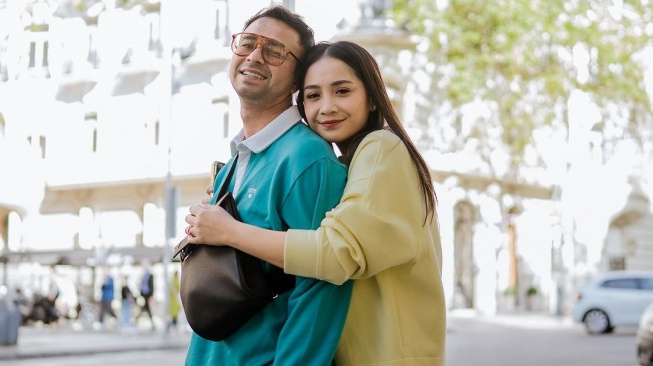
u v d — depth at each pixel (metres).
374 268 2.87
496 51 29.77
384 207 2.90
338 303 2.90
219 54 35.47
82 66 38.88
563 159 40.84
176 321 27.64
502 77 33.22
